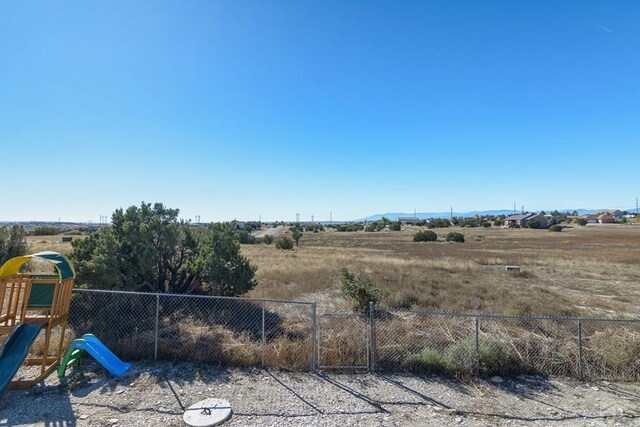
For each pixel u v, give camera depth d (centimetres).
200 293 1055
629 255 3334
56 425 458
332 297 1332
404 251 3959
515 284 1773
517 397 586
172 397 539
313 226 11525
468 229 10525
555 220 12294
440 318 882
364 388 594
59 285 601
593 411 545
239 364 663
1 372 527
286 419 491
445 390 598
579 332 687
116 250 916
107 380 583
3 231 1567
